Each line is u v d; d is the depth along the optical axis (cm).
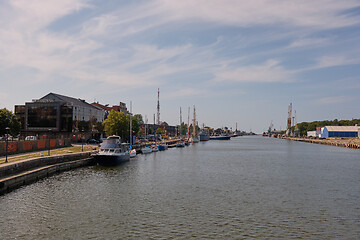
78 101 12669
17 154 5709
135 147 10150
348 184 4453
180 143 14575
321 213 2906
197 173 5456
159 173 5388
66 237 2236
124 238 2225
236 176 5147
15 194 3488
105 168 5978
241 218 2722
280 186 4247
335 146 16950
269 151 12588
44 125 10725
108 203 3188
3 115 8231
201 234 2322
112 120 10444
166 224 2539
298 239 2250
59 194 3553
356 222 2645
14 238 2208
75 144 9756
